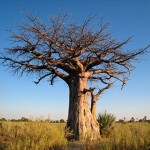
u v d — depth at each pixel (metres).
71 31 16.28
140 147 9.24
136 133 11.59
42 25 16.05
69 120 17.64
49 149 10.60
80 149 10.91
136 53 17.83
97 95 18.94
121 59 18.28
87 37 16.66
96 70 18.88
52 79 19.33
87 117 17.62
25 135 10.84
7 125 14.78
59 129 13.01
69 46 16.89
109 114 20.44
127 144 9.52
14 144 9.45
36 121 12.27
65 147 10.95
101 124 19.59
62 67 18.06
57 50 16.69
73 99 17.92
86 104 17.92
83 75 18.09
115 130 11.47
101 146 9.80
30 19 15.91
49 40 16.09
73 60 17.38
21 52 17.02
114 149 9.41
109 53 17.77
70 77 18.44
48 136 11.09
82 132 16.89
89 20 16.16
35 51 16.95
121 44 17.50
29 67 17.66
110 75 19.44
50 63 17.03
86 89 17.73
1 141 10.44
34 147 9.66
